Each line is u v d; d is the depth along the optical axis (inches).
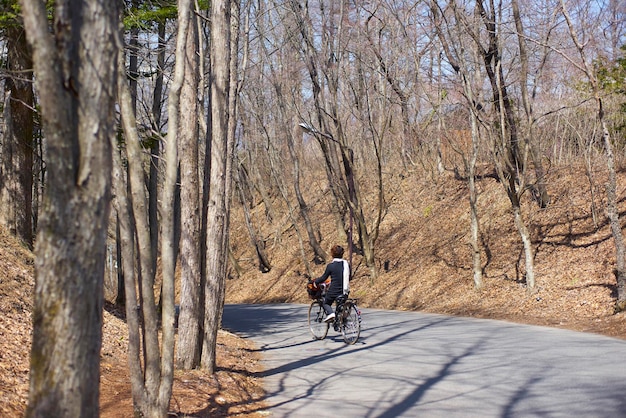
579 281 779.4
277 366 454.6
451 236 1170.0
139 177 236.1
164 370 243.3
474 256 924.6
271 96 1590.8
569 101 967.0
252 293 1574.8
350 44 1130.7
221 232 396.2
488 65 805.9
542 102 1000.2
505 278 922.7
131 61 679.1
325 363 456.8
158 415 242.2
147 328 243.0
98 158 138.6
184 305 392.2
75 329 133.6
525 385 336.2
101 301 140.0
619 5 805.2
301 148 1953.7
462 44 838.5
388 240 1328.7
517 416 271.3
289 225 1798.7
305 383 377.4
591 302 695.1
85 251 135.1
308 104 1407.5
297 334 699.4
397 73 1095.0
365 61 1130.7
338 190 1423.5
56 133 134.0
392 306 1043.3
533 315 723.4
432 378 372.5
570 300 733.3
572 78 936.3
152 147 709.9
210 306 389.7
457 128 1085.1
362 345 551.2
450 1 803.4
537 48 807.7
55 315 132.5
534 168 1098.7
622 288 625.6
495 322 709.9
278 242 1723.7
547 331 594.9
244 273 1734.7
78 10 140.5
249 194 2135.8
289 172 1948.8
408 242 1263.5
